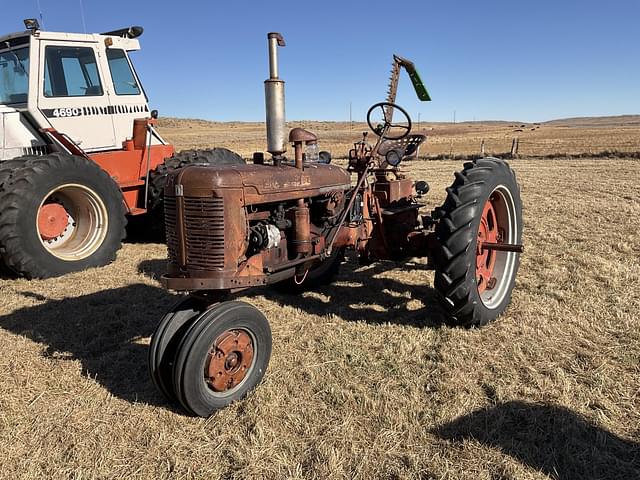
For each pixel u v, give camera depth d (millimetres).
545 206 9023
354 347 3646
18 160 5711
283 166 3477
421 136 4754
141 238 7785
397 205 4559
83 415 2877
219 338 2834
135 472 2404
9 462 2496
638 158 20062
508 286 4219
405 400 2920
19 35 6230
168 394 2906
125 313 4523
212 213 2941
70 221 6176
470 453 2449
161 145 7652
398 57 4961
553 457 2412
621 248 6035
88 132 6816
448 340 3693
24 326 4246
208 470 2408
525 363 3291
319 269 4957
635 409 2768
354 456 2465
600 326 3795
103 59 6938
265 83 3350
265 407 2873
